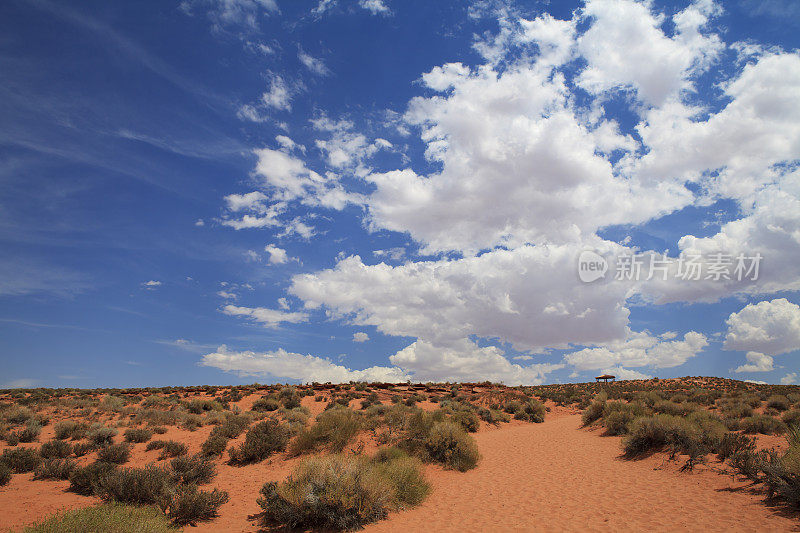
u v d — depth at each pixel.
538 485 12.95
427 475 14.96
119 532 6.86
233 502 11.75
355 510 9.62
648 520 8.69
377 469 11.62
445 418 22.97
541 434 25.17
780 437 15.59
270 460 16.61
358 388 50.69
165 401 36.31
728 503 9.12
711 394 34.47
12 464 14.02
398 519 9.99
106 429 19.53
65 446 16.38
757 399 28.62
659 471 13.02
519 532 8.66
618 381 70.88
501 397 47.44
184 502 10.03
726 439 12.85
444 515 10.23
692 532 7.74
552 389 62.38
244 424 22.70
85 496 11.39
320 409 35.47
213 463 15.25
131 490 10.65
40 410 30.47
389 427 19.80
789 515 7.88
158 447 18.20
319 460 10.78
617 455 16.44
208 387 54.38
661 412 23.95
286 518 9.54
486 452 20.05
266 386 51.78
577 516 9.45
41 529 6.66
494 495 12.04
